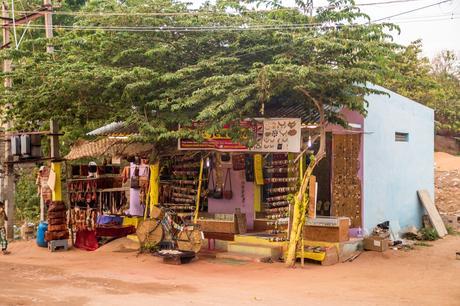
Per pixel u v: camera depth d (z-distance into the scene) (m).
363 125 15.19
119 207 17.52
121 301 8.74
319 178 15.96
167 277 11.29
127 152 16.88
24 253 15.04
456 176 28.25
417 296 9.73
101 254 14.49
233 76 11.45
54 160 15.45
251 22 13.37
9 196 18.55
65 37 14.38
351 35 12.26
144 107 13.37
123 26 14.09
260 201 16.05
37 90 13.97
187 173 16.39
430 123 21.02
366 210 15.36
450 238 18.44
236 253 13.88
